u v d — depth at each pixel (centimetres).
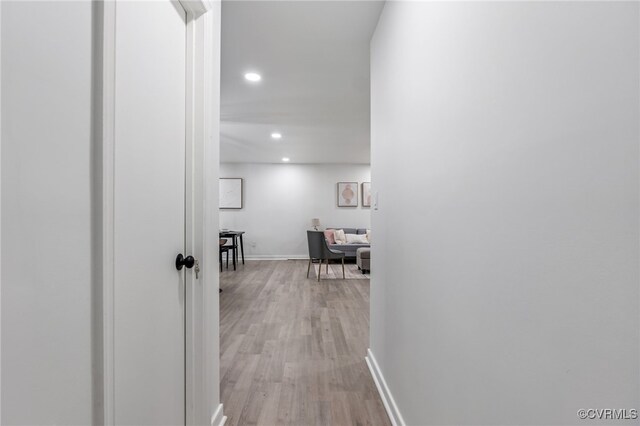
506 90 69
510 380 68
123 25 81
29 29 51
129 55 85
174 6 117
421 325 123
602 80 46
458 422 92
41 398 54
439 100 107
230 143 566
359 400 175
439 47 107
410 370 135
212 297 142
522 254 64
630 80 41
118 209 79
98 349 69
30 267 52
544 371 58
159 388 104
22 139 50
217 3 146
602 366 46
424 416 119
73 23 61
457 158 94
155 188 101
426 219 119
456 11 95
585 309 49
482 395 79
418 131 128
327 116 402
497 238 73
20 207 50
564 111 53
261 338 264
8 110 48
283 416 160
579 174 50
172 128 115
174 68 117
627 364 43
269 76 285
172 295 115
